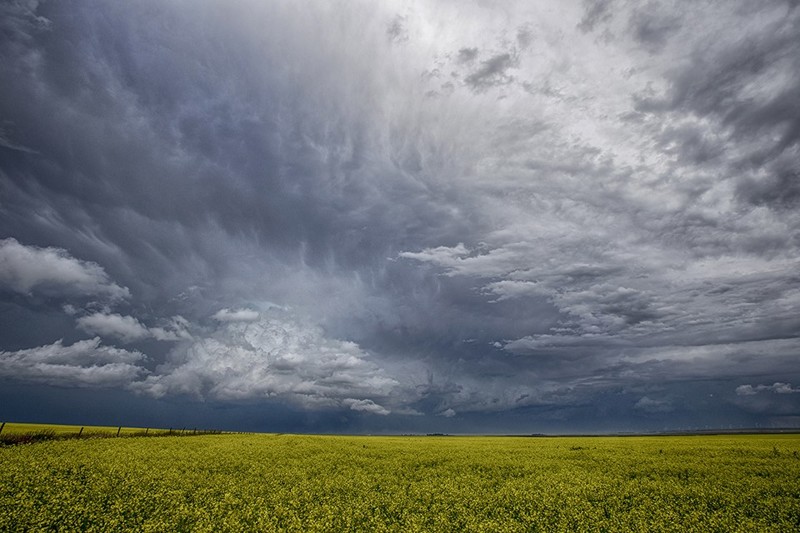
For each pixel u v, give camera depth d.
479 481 19.34
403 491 16.86
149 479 17.19
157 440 35.00
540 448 35.66
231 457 24.61
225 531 11.35
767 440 48.41
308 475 20.38
